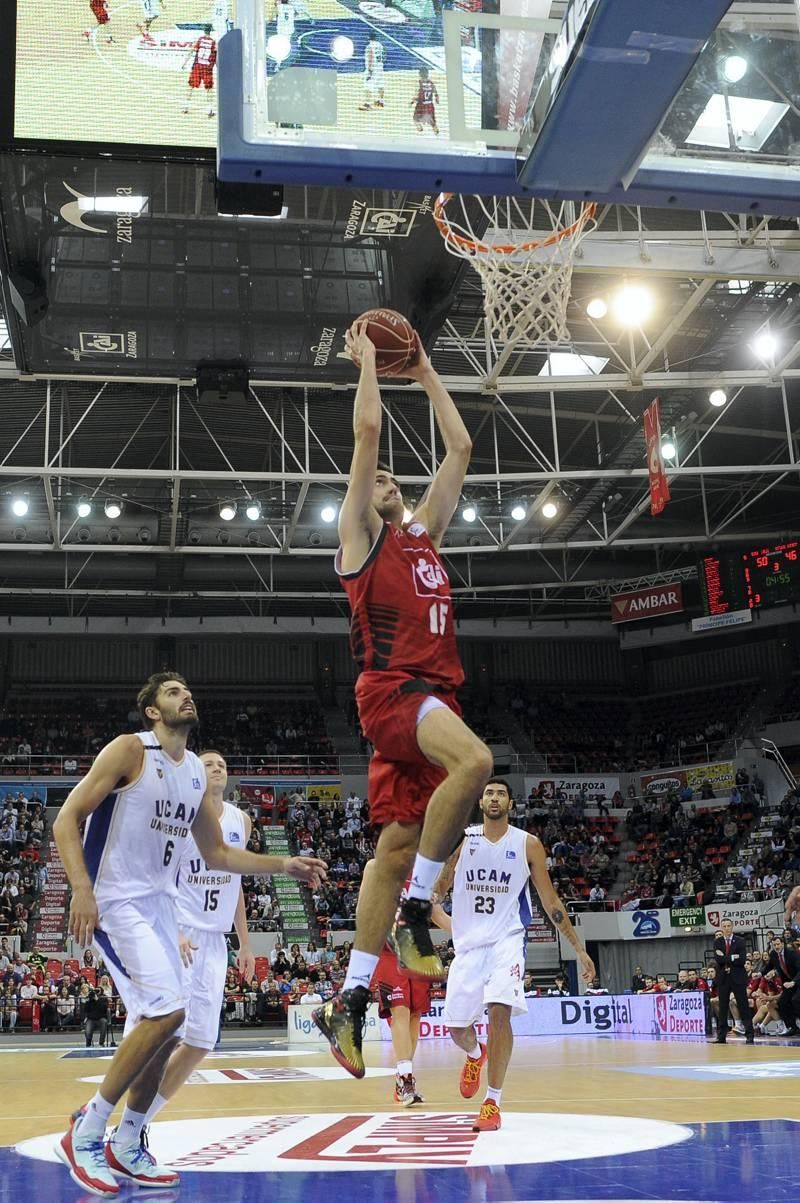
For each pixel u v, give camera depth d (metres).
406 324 3.74
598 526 31.84
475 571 33.47
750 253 16.83
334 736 37.00
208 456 27.81
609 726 38.81
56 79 8.65
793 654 37.66
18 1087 9.49
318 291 11.59
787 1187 3.71
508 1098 7.43
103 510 29.92
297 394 22.83
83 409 24.55
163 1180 4.12
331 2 4.84
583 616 38.94
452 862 6.71
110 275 11.18
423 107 4.79
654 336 21.84
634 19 3.89
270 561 33.03
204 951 5.69
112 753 4.37
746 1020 14.42
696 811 32.31
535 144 4.54
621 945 28.70
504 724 38.00
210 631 37.00
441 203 10.67
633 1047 13.95
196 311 11.59
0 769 33.31
